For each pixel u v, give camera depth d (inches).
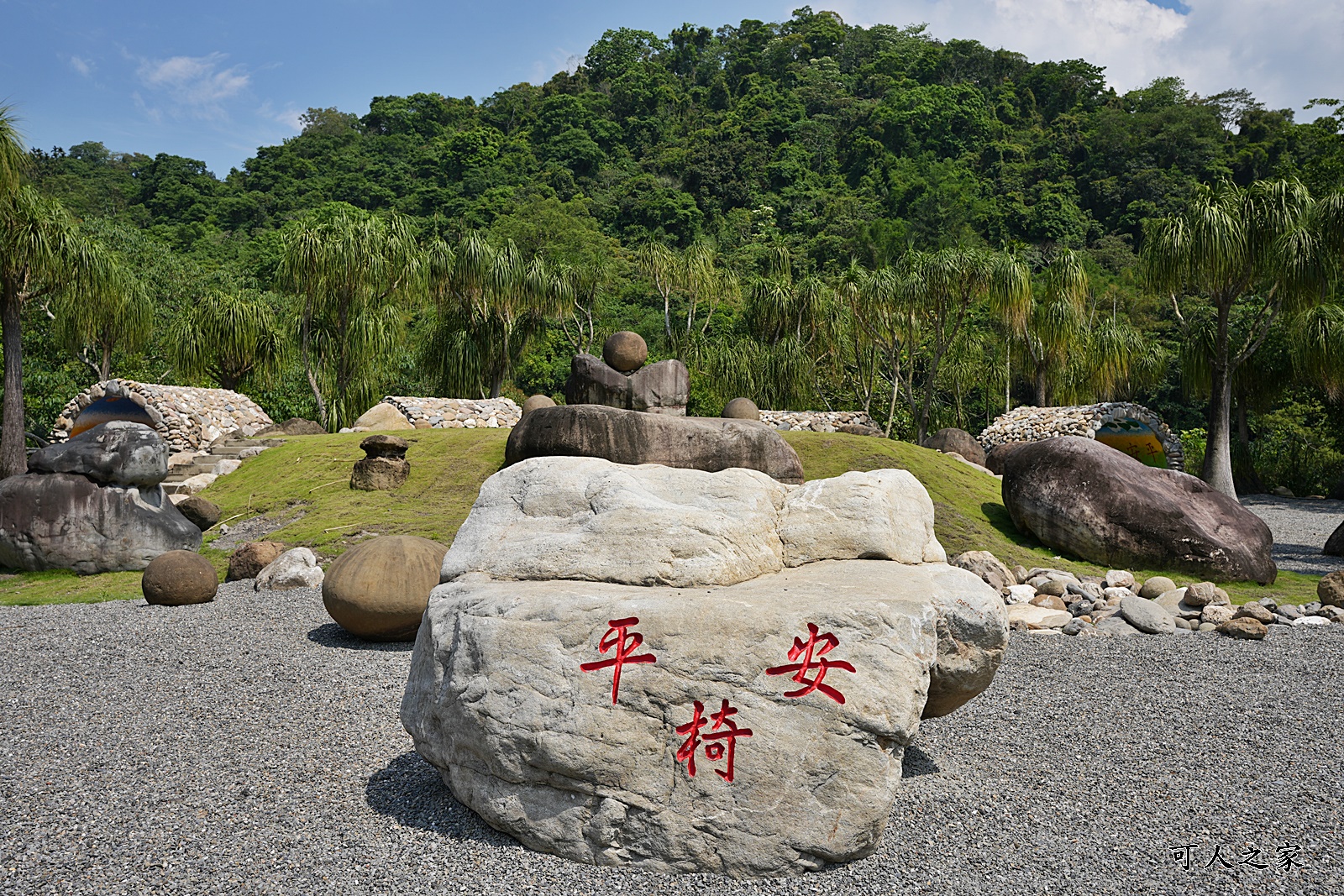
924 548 182.7
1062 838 149.3
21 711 207.9
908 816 156.3
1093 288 1472.7
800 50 3191.4
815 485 183.0
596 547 163.6
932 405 1152.2
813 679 136.3
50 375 935.0
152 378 1018.1
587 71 3179.1
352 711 208.2
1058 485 440.5
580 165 2468.0
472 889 128.6
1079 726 209.8
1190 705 226.8
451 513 480.7
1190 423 1385.3
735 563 162.4
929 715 171.0
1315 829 155.3
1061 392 1100.5
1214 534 418.6
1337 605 350.9
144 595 346.6
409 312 1248.2
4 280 631.8
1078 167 2203.5
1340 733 206.4
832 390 1162.6
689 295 1202.6
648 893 128.8
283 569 371.2
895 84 2797.7
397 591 272.2
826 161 2529.5
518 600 147.5
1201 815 160.1
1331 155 1078.4
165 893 126.3
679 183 2379.4
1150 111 2283.5
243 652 263.7
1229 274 705.6
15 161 572.4
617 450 449.7
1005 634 159.2
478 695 143.6
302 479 553.0
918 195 1995.6
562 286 934.4
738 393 1012.5
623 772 136.9
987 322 1333.7
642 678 138.5
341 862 136.0
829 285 1106.7
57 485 408.8
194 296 1153.4
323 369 911.0
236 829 146.9
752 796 133.6
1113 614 331.9
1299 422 1125.7
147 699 217.5
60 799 157.9
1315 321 820.6
